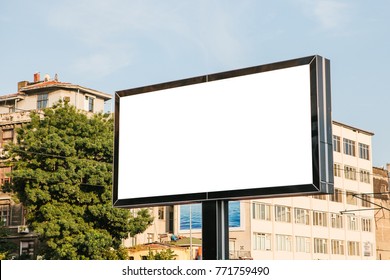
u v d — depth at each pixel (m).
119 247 41.50
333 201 75.00
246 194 16.70
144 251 53.00
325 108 16.09
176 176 17.91
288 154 16.22
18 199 40.84
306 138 16.00
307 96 16.11
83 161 40.00
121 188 18.81
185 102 18.00
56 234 38.75
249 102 16.95
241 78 17.14
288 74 16.44
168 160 18.09
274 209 66.25
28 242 49.81
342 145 77.12
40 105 60.25
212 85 17.61
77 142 40.53
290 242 67.50
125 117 19.02
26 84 65.19
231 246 63.19
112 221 39.81
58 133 40.84
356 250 77.69
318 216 72.50
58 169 39.91
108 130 42.38
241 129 17.00
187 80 18.03
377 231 83.06
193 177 17.64
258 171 16.62
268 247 64.62
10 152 41.56
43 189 39.69
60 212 39.12
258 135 16.72
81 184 40.28
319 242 71.94
